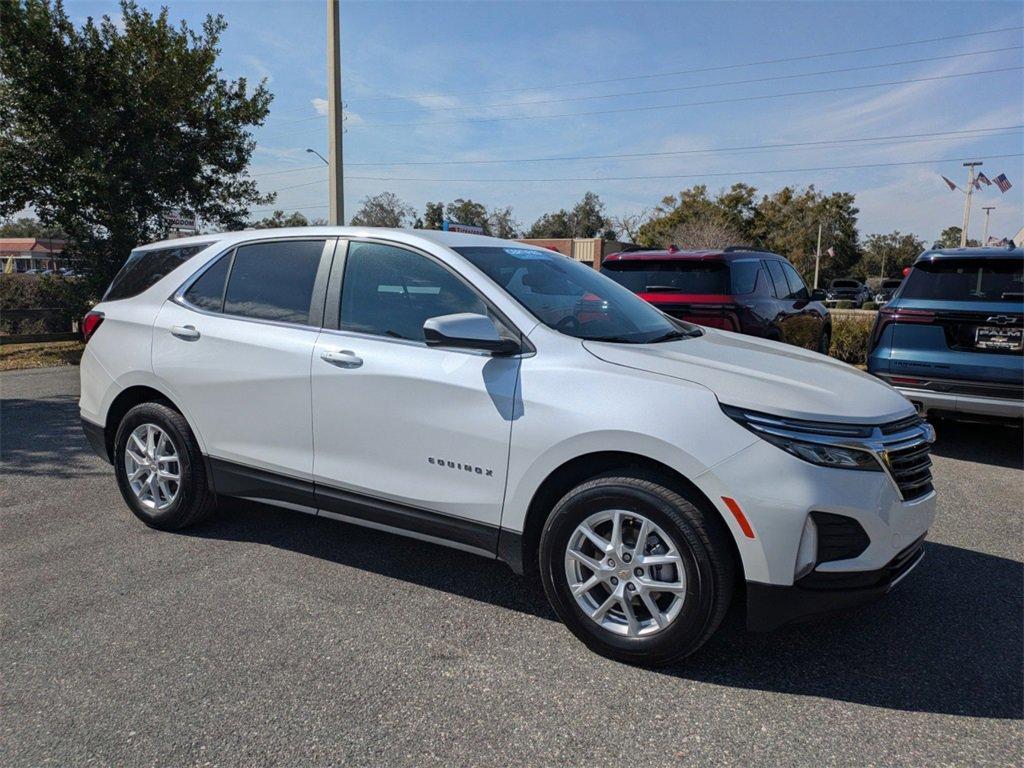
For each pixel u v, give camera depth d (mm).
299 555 4105
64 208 13672
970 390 5930
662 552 2922
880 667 3014
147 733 2541
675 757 2439
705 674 2949
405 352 3477
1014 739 2553
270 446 3910
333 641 3170
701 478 2760
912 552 3064
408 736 2535
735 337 4043
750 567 2742
